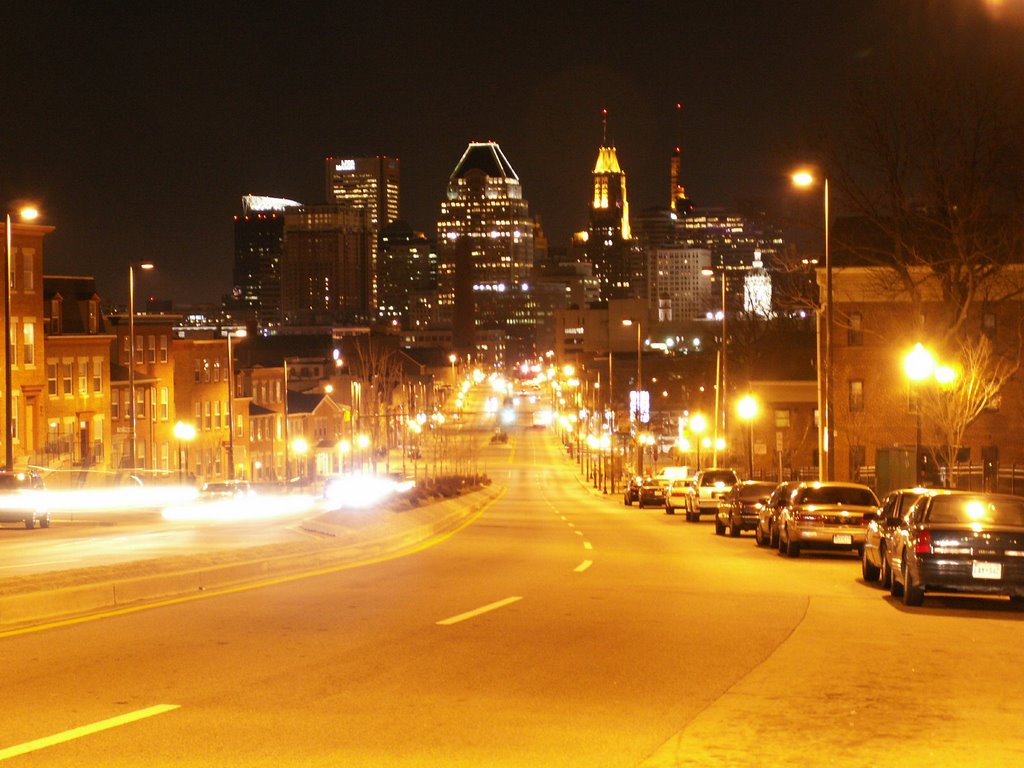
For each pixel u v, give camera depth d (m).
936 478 48.06
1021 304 55.28
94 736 9.09
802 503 29.25
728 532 39.31
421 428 142.12
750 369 89.56
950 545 18.34
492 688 11.20
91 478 69.31
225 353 102.94
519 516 56.34
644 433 116.50
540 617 16.14
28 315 72.12
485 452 165.00
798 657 13.30
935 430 59.22
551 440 185.75
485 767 8.45
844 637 14.92
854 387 73.38
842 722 10.05
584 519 53.66
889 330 71.69
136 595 17.42
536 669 12.22
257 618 15.56
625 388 175.38
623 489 103.25
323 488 82.38
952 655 13.63
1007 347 56.22
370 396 144.50
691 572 23.97
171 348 92.62
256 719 9.74
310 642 13.65
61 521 43.28
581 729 9.64
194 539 31.08
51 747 8.75
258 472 109.56
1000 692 11.43
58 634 14.05
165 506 56.31
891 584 20.53
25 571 21.05
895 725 9.95
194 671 11.79
